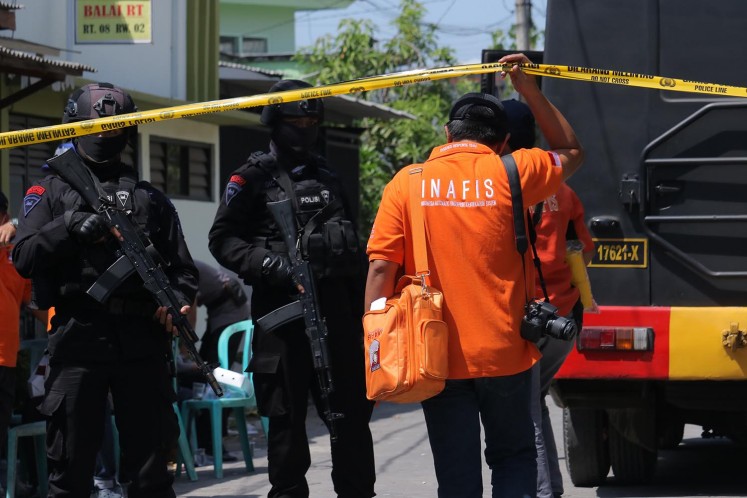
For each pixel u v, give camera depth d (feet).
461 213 34.78
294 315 41.29
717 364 50.85
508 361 34.71
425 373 33.42
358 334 43.24
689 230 51.60
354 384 42.47
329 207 42.57
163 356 39.55
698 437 80.69
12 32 87.15
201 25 121.90
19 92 77.97
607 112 52.34
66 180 38.52
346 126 156.76
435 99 183.83
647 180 51.85
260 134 134.41
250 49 279.69
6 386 52.49
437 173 35.37
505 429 35.73
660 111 51.88
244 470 69.15
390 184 36.09
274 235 42.50
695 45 51.72
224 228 42.50
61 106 95.81
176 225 40.57
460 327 34.63
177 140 116.06
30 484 61.41
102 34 92.94
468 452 35.29
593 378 52.01
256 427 87.51
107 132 39.04
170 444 39.52
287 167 42.98
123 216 38.27
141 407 38.81
